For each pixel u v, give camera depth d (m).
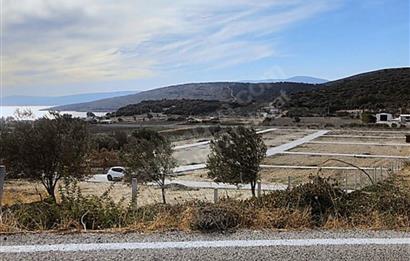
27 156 21.67
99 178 40.66
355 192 7.35
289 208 5.99
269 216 5.56
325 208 6.08
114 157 48.69
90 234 4.98
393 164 40.25
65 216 5.65
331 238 4.85
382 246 4.57
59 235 4.93
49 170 22.05
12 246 4.50
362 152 54.94
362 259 4.18
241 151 27.73
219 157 28.20
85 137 23.20
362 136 81.31
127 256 4.21
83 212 5.76
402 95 137.25
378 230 5.25
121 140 57.72
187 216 5.48
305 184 6.73
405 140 71.38
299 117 116.44
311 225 5.45
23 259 4.12
